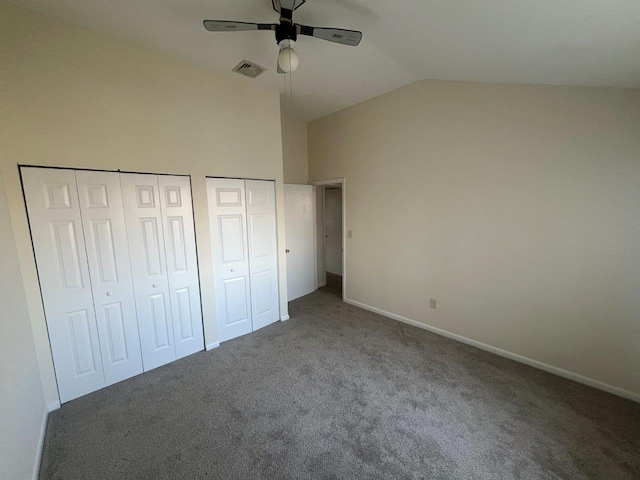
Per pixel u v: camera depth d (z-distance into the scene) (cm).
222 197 292
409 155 327
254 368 256
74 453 167
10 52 178
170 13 189
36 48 186
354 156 392
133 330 243
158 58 239
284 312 366
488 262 275
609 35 143
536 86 232
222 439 177
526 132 241
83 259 214
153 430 184
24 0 173
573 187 222
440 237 309
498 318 273
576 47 162
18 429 141
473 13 153
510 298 264
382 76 293
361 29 205
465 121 277
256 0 177
